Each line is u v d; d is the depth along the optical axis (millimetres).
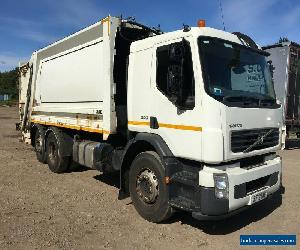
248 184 5258
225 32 5461
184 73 4930
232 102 4879
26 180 8164
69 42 8141
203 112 4723
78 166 9281
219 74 5004
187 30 5047
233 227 5570
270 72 6117
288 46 13180
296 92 13867
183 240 5023
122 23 6547
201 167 4914
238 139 4910
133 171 5918
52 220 5613
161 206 5383
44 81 9641
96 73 6949
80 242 4832
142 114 5789
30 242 4773
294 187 8086
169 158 5266
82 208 6227
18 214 5844
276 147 5711
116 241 4914
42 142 9734
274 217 6043
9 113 37344
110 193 7172
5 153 11836
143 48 5793
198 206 4844
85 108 7430
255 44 6027
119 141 6910
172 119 5199
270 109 5508
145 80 5719
